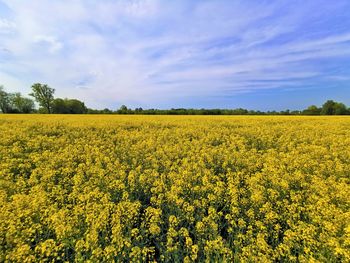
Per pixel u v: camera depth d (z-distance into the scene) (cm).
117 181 711
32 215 520
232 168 969
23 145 1331
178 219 536
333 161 977
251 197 602
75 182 726
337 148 1196
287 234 450
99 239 478
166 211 613
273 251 425
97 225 465
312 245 440
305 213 554
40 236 490
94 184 757
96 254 395
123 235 482
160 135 1598
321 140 1455
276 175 770
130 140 1430
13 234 457
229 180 765
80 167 898
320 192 643
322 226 498
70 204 604
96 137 1581
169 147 1208
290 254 429
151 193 734
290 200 672
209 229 495
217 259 411
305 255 416
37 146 1255
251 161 1004
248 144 1499
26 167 916
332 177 795
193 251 411
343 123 2444
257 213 573
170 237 461
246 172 908
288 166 896
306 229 455
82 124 2203
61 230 449
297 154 1084
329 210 531
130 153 1136
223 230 572
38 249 422
